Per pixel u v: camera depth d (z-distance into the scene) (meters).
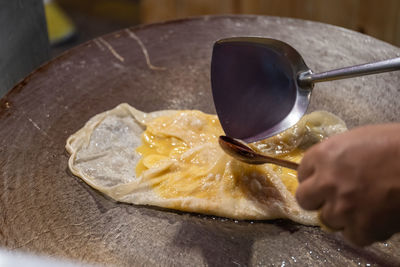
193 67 0.97
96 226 0.77
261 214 0.78
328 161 0.63
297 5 1.39
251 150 0.77
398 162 0.62
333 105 0.90
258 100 0.81
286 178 0.81
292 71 0.80
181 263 0.74
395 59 0.73
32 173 0.81
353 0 1.30
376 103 0.90
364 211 0.63
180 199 0.79
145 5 1.63
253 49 0.80
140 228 0.77
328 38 1.00
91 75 0.94
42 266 0.72
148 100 0.92
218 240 0.76
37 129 0.86
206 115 0.88
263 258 0.74
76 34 1.61
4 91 0.97
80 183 0.81
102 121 0.88
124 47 0.99
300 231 0.77
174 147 0.85
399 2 1.25
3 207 0.77
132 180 0.82
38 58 1.03
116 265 0.73
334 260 0.74
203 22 1.04
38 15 1.01
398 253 0.74
